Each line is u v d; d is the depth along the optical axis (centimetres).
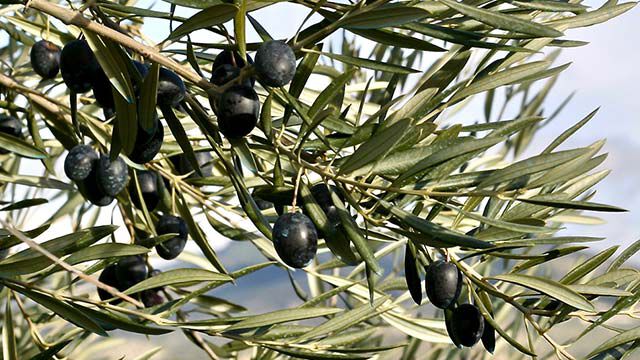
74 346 100
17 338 111
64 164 77
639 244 71
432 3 70
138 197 86
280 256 66
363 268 98
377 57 107
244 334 76
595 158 67
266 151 76
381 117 72
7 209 75
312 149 72
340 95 74
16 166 110
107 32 68
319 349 76
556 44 72
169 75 70
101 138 86
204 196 89
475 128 70
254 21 70
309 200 68
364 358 74
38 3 68
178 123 71
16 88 84
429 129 69
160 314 72
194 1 69
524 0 69
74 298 71
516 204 73
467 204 72
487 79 71
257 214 70
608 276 71
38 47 85
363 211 68
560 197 69
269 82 66
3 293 103
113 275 83
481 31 72
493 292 71
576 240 68
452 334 71
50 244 70
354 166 68
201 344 100
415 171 66
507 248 70
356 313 76
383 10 66
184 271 72
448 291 69
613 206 65
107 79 70
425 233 66
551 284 69
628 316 71
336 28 67
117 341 114
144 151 71
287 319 73
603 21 72
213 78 69
